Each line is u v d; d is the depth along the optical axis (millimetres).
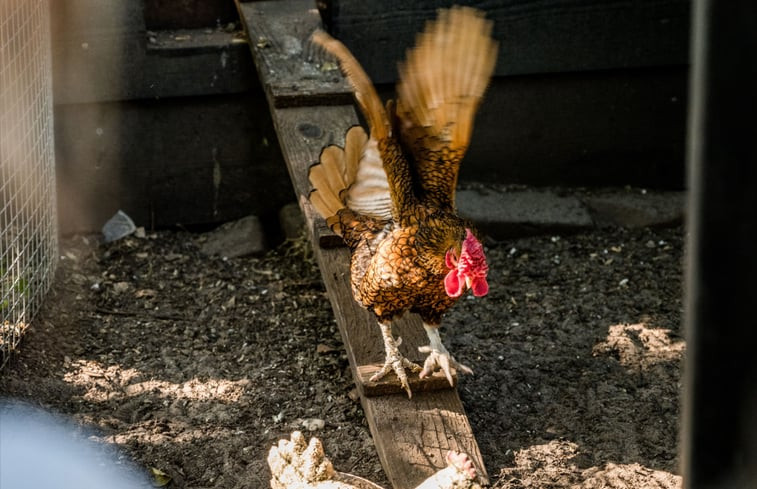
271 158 5980
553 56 5891
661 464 3816
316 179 3652
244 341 4770
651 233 5855
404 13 5688
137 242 5703
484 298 5125
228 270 5469
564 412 4176
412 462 3512
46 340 4586
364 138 3609
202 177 5922
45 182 4887
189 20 5883
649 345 4688
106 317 4910
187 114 5762
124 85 5527
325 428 4082
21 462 3688
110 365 4496
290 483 2982
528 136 6133
